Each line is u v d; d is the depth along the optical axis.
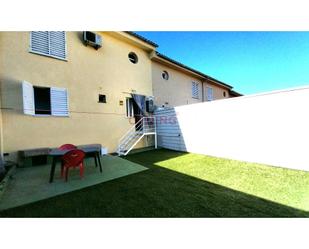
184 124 8.72
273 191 3.73
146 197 3.54
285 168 5.23
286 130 5.25
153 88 11.04
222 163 6.19
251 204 3.20
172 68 12.64
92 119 8.04
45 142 6.64
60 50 7.19
